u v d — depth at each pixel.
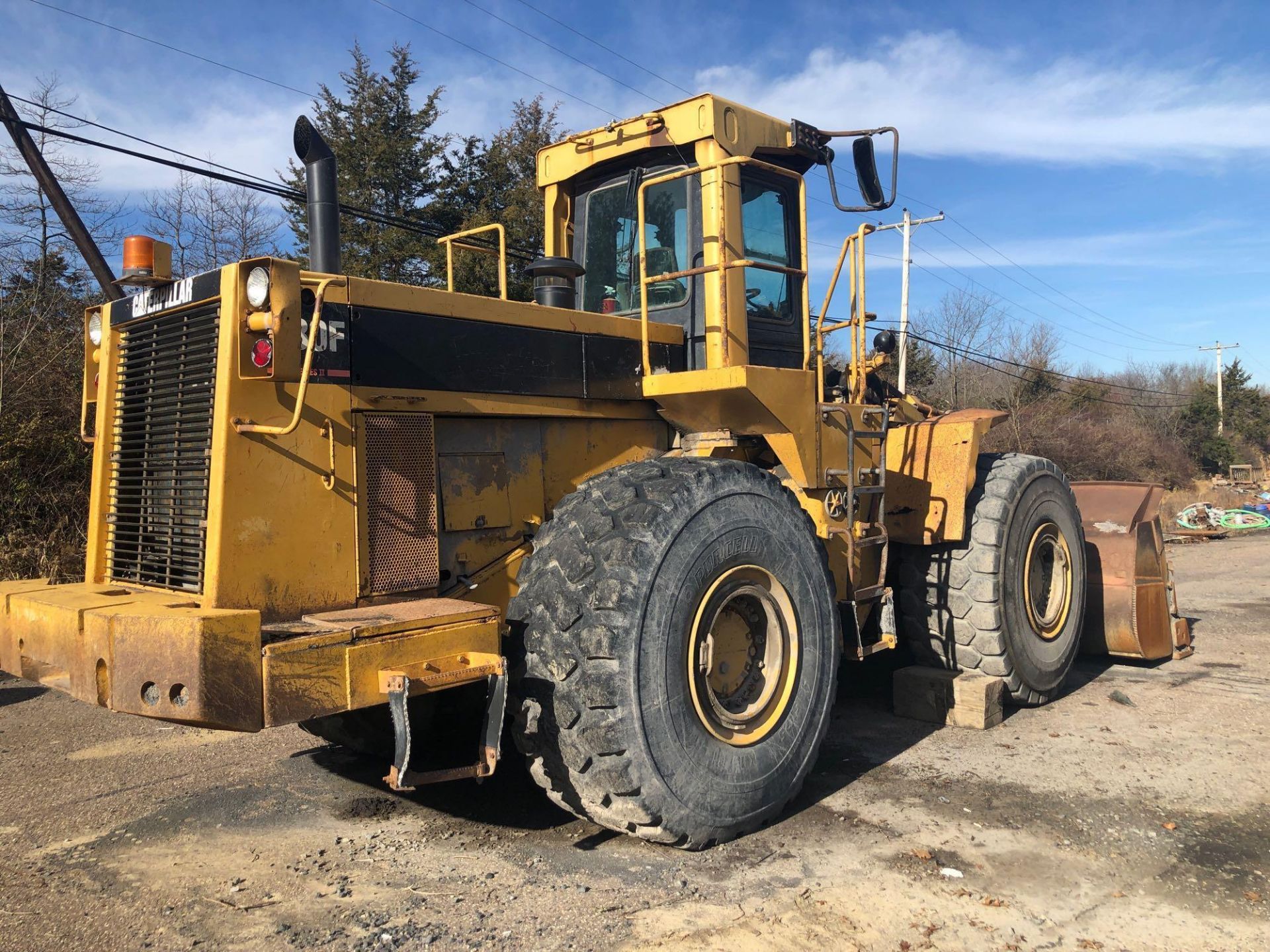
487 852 3.46
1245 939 2.82
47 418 10.12
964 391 37.09
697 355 4.55
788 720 3.79
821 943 2.77
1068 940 2.80
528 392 3.88
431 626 3.04
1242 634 7.91
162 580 3.30
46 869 3.34
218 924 2.90
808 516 4.07
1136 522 6.63
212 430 3.07
